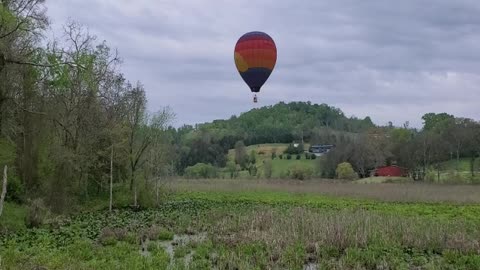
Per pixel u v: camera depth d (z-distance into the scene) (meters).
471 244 21.56
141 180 44.53
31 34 35.03
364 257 19.14
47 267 16.58
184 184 78.06
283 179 98.69
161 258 18.69
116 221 31.73
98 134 42.81
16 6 33.62
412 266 18.67
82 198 43.28
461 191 62.34
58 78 36.59
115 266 17.41
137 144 44.97
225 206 43.81
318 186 73.56
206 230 28.84
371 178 98.56
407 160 107.81
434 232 23.81
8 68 34.38
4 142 34.72
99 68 44.09
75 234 25.16
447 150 105.69
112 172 43.41
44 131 38.22
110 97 46.12
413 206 45.00
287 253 19.47
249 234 24.20
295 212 32.56
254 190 67.44
